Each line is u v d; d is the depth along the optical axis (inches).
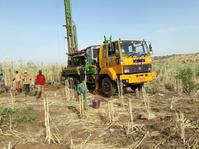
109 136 306.0
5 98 623.5
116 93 606.9
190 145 258.5
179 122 319.6
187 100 494.3
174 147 259.0
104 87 603.5
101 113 418.3
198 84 609.9
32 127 356.8
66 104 513.7
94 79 641.0
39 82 632.4
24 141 302.0
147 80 581.0
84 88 436.5
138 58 570.6
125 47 561.6
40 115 423.2
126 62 555.8
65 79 767.1
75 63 728.3
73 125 357.7
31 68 907.4
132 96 576.1
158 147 262.7
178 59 2288.4
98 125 352.8
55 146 284.4
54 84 827.4
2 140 307.0
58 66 942.4
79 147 274.7
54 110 462.0
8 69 847.7
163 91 610.2
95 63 637.9
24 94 696.4
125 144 278.5
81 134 318.7
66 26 804.0
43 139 306.5
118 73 561.0
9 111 417.7
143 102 495.8
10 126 342.3
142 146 268.8
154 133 303.0
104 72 591.5
